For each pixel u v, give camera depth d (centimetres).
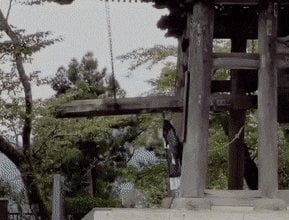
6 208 1706
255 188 1590
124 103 1371
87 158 2955
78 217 2509
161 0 1235
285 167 2309
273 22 1169
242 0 1176
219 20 1336
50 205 2000
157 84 2302
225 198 1132
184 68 1297
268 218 1035
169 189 1301
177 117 1315
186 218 1046
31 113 1675
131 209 1078
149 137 2661
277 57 1166
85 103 1424
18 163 1736
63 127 1919
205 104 1145
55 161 2283
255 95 1398
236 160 1540
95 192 3102
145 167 2327
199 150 1129
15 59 1670
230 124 1548
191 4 1190
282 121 1505
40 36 1664
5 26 1638
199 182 1117
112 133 2780
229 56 1167
